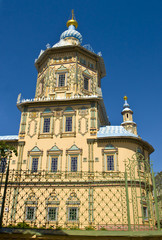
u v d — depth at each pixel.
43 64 38.47
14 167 29.25
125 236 8.04
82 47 36.12
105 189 25.53
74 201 25.72
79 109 31.48
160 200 11.16
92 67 37.62
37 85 38.50
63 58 36.31
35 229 8.62
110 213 23.94
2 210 9.45
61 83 35.03
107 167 27.83
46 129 31.27
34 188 26.55
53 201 25.97
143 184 26.95
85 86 35.81
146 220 24.81
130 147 28.70
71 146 29.52
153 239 8.10
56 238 8.20
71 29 42.25
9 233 8.39
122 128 31.45
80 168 28.14
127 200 10.23
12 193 26.25
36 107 32.69
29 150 30.19
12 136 32.66
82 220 24.38
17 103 32.97
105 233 8.21
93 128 30.00
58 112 31.84
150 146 31.42
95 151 28.84
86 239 8.16
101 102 33.41
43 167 28.95
